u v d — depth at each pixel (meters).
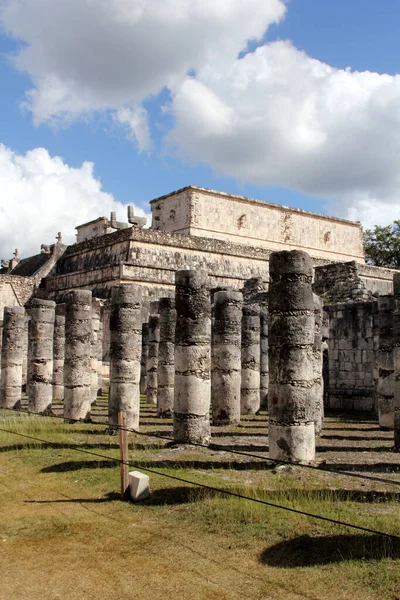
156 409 23.00
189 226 50.00
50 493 10.12
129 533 8.09
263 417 20.94
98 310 28.45
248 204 53.59
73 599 6.21
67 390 18.61
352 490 9.71
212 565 6.99
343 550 7.11
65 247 52.97
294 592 6.23
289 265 12.30
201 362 14.53
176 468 11.57
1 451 13.63
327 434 16.91
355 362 23.84
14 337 23.59
